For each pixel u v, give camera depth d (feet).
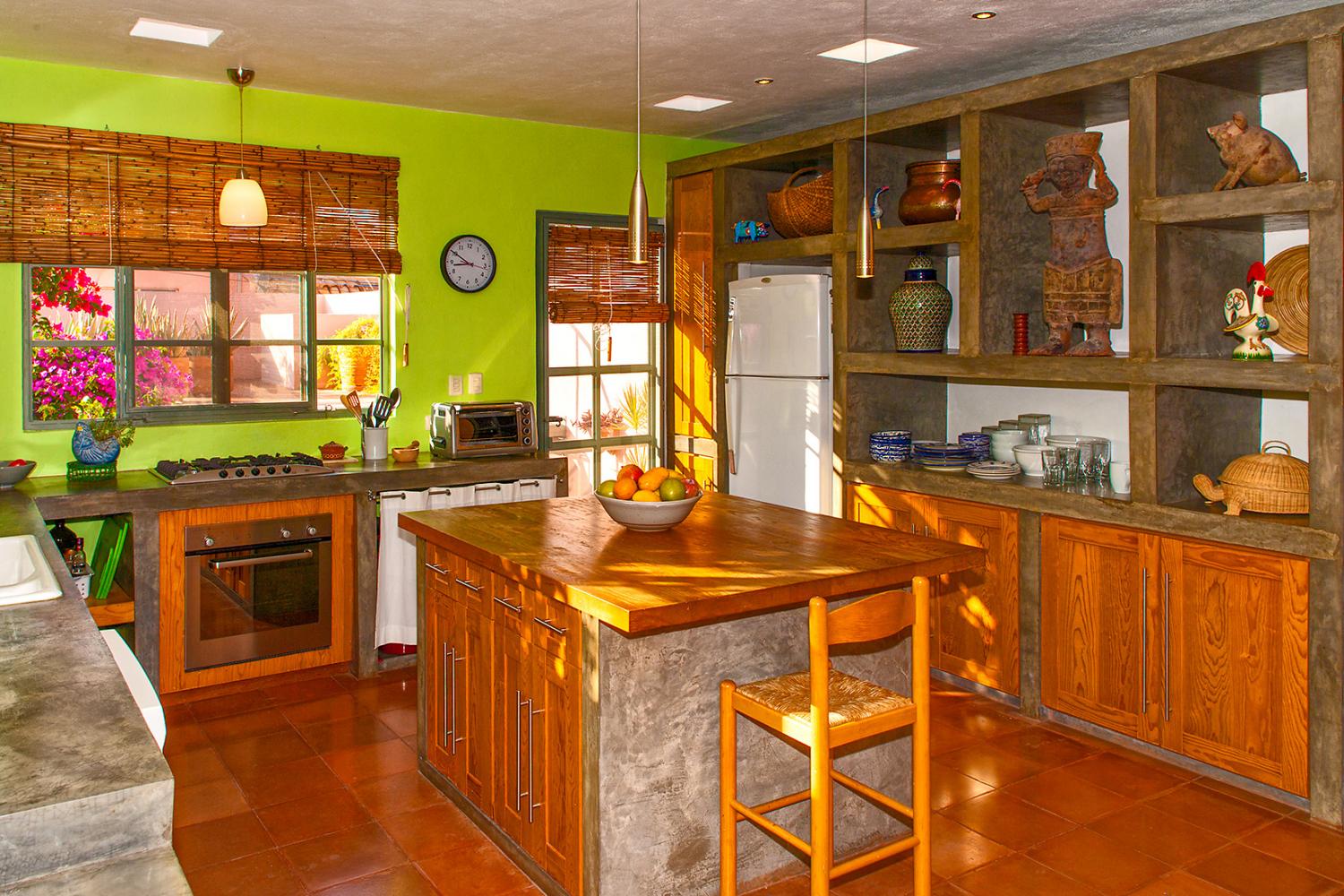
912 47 14.29
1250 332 11.94
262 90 16.39
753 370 18.47
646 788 9.29
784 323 17.71
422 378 18.17
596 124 19.35
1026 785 12.14
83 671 6.41
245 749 13.30
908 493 15.85
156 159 15.46
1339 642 10.93
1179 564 12.37
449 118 18.17
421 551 12.39
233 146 15.99
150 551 14.23
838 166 16.81
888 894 9.86
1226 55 11.55
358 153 17.25
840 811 10.46
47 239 14.67
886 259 17.02
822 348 17.12
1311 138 10.89
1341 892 9.80
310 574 15.72
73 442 14.88
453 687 11.67
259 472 15.20
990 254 14.82
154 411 15.94
